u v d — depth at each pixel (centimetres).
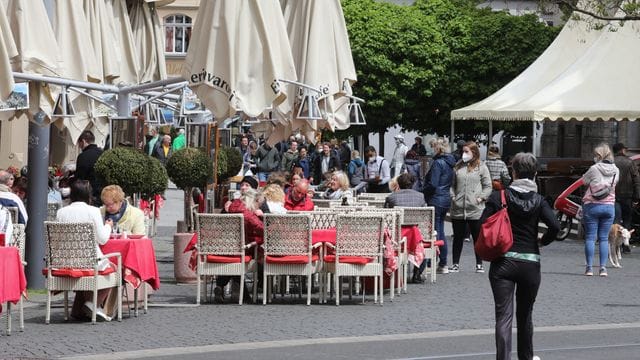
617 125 5800
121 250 1942
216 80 2180
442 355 1617
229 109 2170
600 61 4284
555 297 2366
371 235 2180
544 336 1825
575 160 4650
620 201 3434
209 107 2197
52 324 1897
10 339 1722
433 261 2633
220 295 2227
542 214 1465
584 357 1612
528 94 4444
